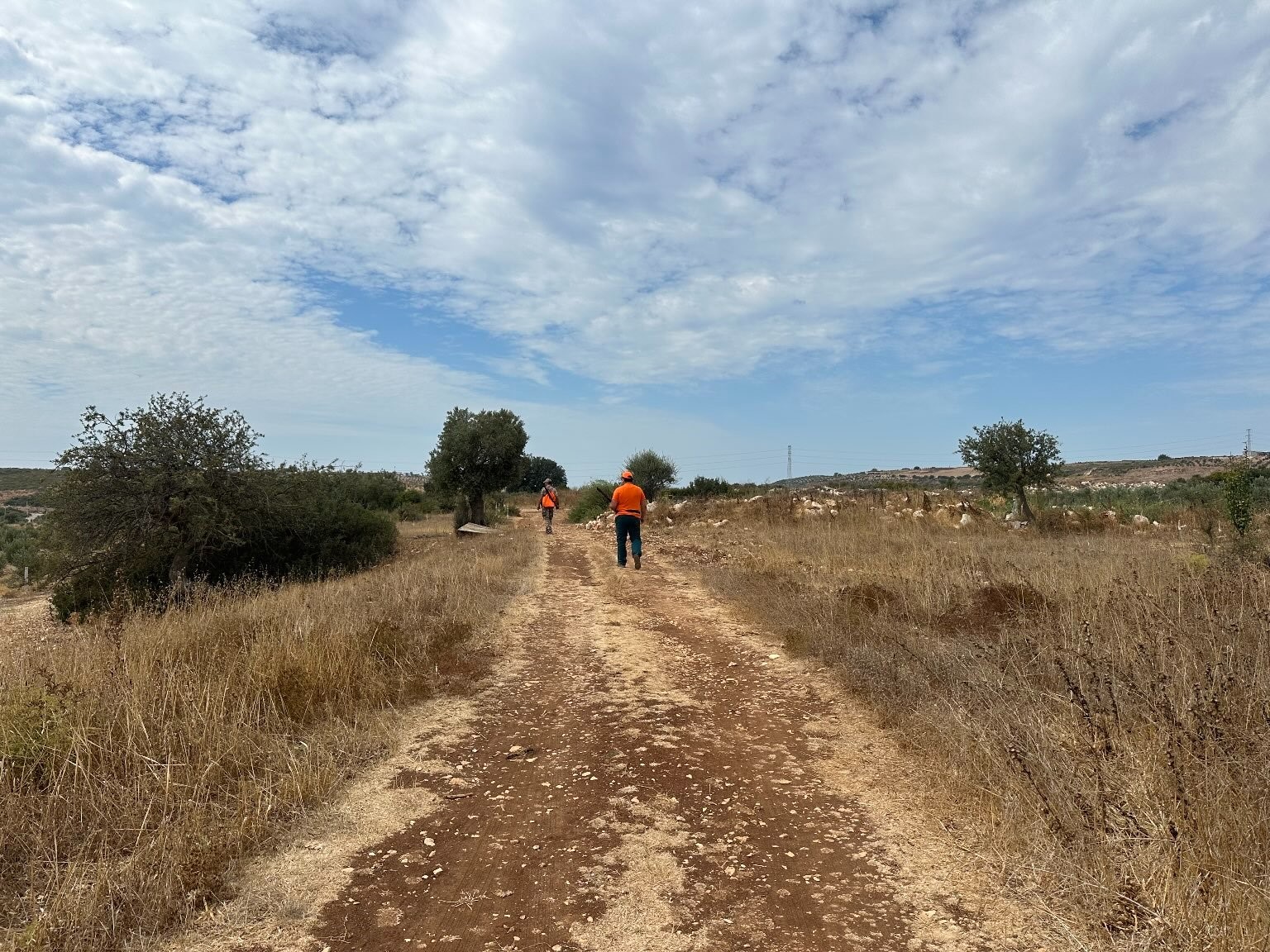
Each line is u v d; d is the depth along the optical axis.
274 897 3.55
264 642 6.80
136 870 3.50
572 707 6.60
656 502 32.38
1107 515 21.73
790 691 6.85
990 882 3.56
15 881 3.51
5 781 4.17
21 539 33.38
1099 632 5.93
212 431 17.45
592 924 3.33
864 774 4.96
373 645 7.46
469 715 6.38
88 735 4.66
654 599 11.77
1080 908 3.22
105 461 16.62
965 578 9.46
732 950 3.11
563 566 16.58
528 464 31.70
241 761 4.84
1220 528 14.62
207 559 17.73
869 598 8.98
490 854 4.00
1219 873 3.04
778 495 26.84
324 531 19.89
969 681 5.31
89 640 6.76
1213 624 5.33
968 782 4.48
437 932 3.28
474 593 11.18
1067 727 4.27
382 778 5.02
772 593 10.41
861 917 3.33
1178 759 3.66
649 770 5.12
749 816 4.41
